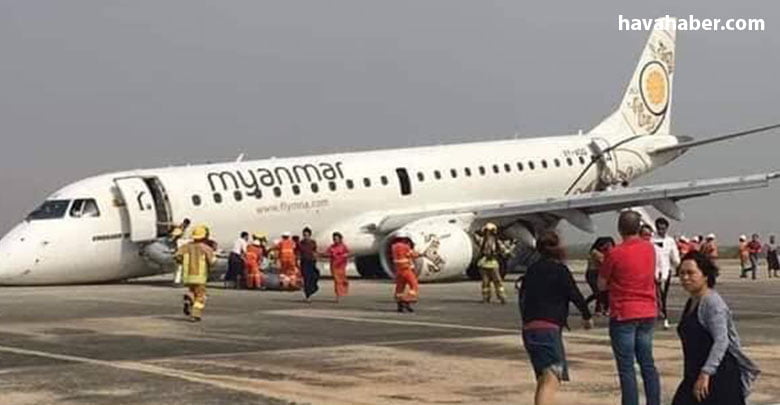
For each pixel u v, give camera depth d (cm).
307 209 4166
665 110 5553
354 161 4397
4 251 3622
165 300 3028
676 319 2477
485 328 2255
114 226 3762
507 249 4091
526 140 4969
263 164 4156
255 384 1473
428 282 4159
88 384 1468
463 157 4688
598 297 1562
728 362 926
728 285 4312
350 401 1339
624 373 1229
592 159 5094
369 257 4572
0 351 1842
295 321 2422
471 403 1330
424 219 4106
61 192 3809
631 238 1240
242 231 3988
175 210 3816
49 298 3114
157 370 1609
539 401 1167
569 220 4309
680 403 949
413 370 1612
